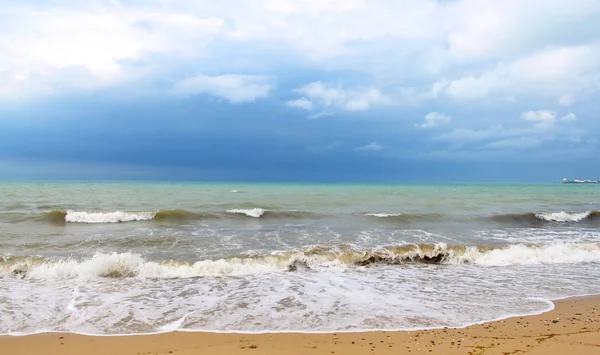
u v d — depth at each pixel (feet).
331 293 27.09
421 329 20.17
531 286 29.66
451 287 29.12
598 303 25.39
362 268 35.73
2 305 23.65
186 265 33.40
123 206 78.59
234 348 17.37
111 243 43.01
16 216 60.64
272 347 17.53
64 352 16.90
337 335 19.20
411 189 199.11
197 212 67.00
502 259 39.27
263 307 23.75
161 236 47.50
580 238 51.67
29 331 19.48
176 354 16.62
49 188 156.46
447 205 93.25
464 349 17.37
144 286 28.63
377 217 67.15
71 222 58.85
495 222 66.23
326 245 41.86
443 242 46.42
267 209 76.38
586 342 18.31
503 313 23.03
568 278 32.40
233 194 127.75
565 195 150.61
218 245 42.68
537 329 20.24
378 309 23.52
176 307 23.63
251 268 34.14
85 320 21.18
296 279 31.27
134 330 19.75
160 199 99.81
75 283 29.22
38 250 38.99
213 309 23.29
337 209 79.97
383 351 17.08
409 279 31.63
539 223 66.80
